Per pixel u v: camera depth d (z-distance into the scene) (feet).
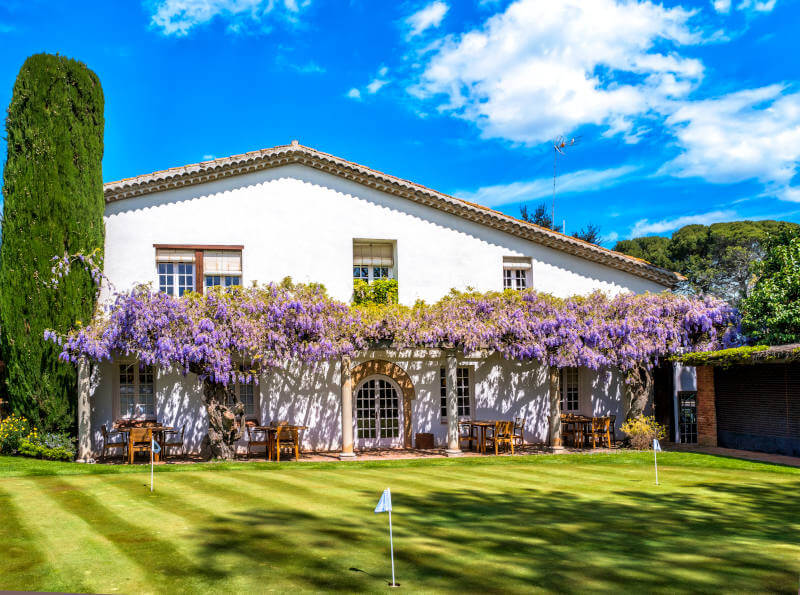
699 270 136.15
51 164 50.31
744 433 60.03
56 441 49.39
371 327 54.24
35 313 49.42
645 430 61.93
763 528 29.68
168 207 57.57
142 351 48.91
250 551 24.40
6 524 28.32
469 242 66.39
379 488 39.06
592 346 60.70
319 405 60.08
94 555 23.67
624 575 22.26
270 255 59.82
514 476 44.68
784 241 69.62
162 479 41.60
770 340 62.75
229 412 52.90
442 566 22.95
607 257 70.18
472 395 65.51
